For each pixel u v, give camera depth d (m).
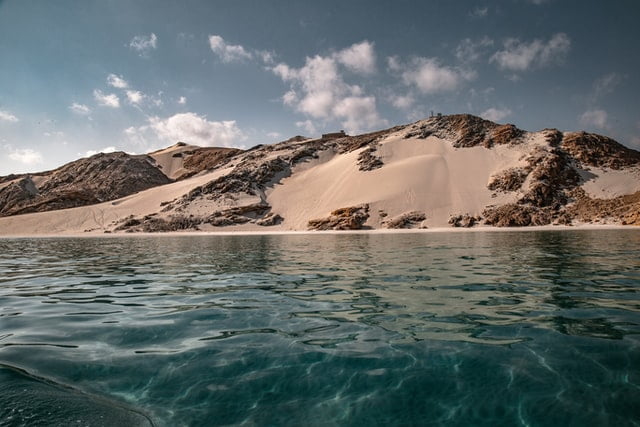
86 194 98.25
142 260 19.97
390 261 17.02
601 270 13.27
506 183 60.91
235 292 10.62
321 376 5.31
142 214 74.00
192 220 66.62
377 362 5.70
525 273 12.90
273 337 6.79
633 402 4.56
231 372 5.44
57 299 10.09
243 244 31.55
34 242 42.25
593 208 53.25
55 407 4.42
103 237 53.03
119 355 6.03
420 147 79.19
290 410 4.50
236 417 4.35
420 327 7.21
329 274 13.59
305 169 85.62
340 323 7.55
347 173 74.75
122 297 10.23
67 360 5.82
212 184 77.69
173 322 7.76
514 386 4.97
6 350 6.22
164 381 5.17
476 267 14.58
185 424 4.19
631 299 9.05
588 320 7.46
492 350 6.07
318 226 58.78
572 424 4.18
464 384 5.05
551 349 6.05
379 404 4.62
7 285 12.41
